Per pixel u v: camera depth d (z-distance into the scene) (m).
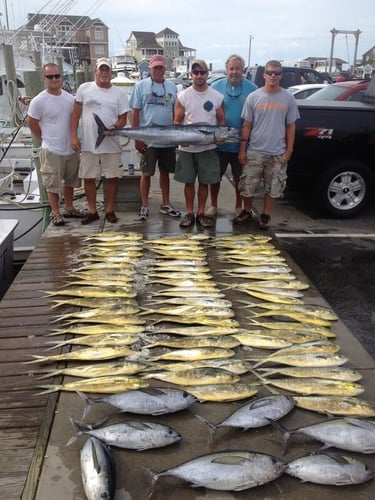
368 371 3.29
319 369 3.20
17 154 9.09
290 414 2.83
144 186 6.20
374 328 4.40
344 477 2.36
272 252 5.25
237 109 5.82
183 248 5.24
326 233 6.71
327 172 6.86
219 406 2.90
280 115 5.44
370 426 2.60
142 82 5.73
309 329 3.74
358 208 7.14
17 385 3.05
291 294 4.34
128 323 3.78
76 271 4.71
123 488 2.34
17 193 7.63
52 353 3.41
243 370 3.20
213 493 2.33
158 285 4.50
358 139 6.70
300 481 2.39
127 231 5.88
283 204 8.02
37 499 2.26
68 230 5.93
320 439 2.57
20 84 13.12
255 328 3.80
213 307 4.03
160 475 2.30
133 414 2.81
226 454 2.41
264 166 5.70
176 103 5.56
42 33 14.62
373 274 5.50
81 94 5.57
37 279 4.55
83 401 2.92
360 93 8.10
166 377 3.06
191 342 3.49
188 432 2.69
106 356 3.32
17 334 3.63
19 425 2.71
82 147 5.78
